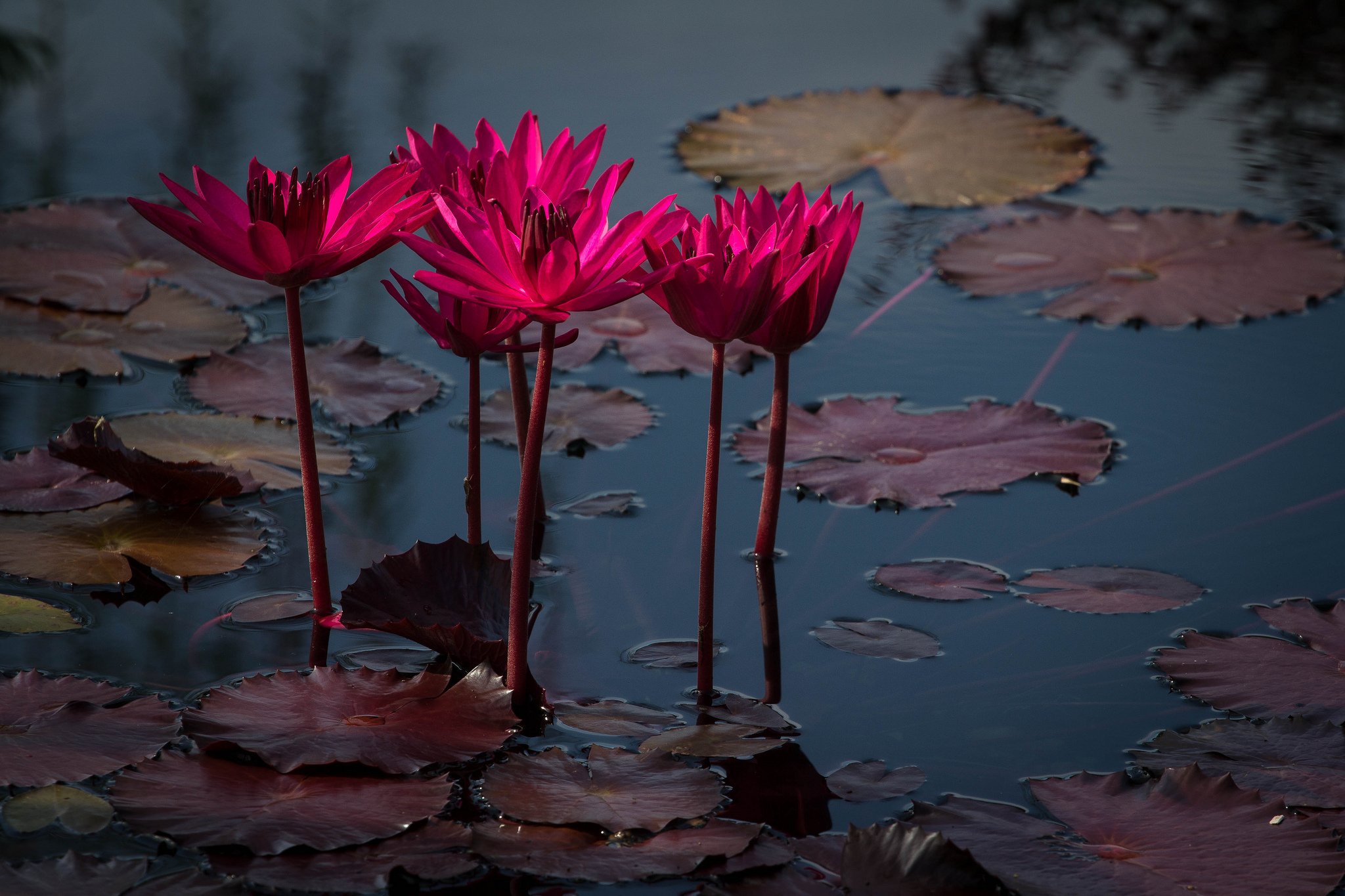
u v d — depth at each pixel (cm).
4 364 385
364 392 384
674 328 399
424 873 330
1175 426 380
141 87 538
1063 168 489
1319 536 364
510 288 336
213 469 364
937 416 380
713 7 729
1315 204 451
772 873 333
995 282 408
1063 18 718
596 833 333
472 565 351
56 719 340
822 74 605
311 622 353
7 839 332
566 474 373
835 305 406
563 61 602
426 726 340
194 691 345
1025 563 362
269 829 332
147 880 329
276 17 642
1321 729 343
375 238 342
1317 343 394
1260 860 332
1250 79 609
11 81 530
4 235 407
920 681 349
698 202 443
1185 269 407
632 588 359
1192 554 362
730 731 342
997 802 338
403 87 547
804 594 358
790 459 376
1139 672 350
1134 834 335
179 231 339
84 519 362
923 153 502
